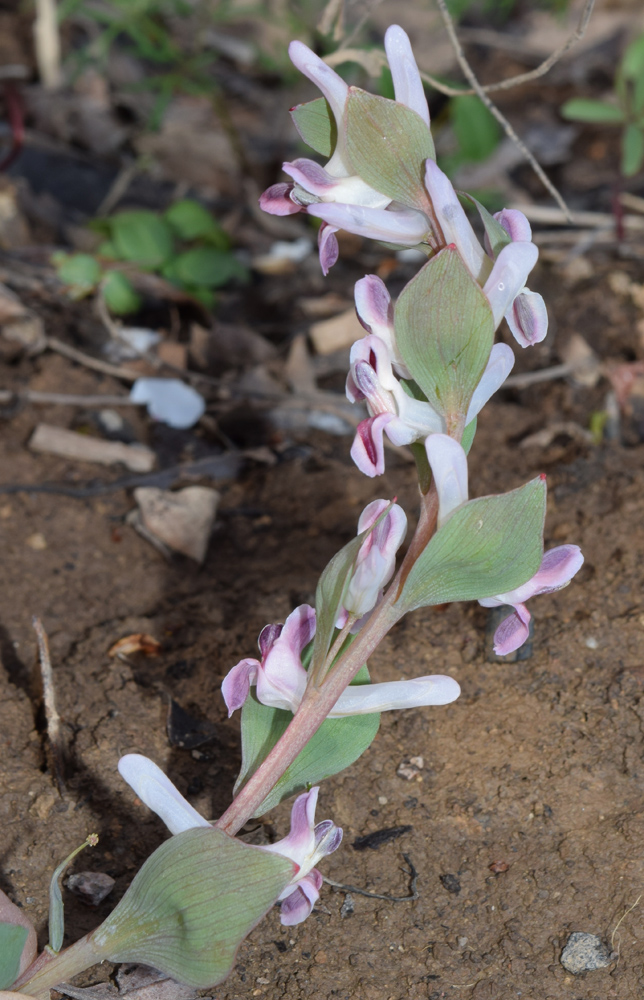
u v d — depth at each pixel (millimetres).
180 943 222
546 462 381
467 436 232
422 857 268
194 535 351
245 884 218
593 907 261
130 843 270
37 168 598
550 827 270
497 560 219
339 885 264
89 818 272
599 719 283
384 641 299
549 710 286
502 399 431
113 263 490
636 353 441
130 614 322
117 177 613
